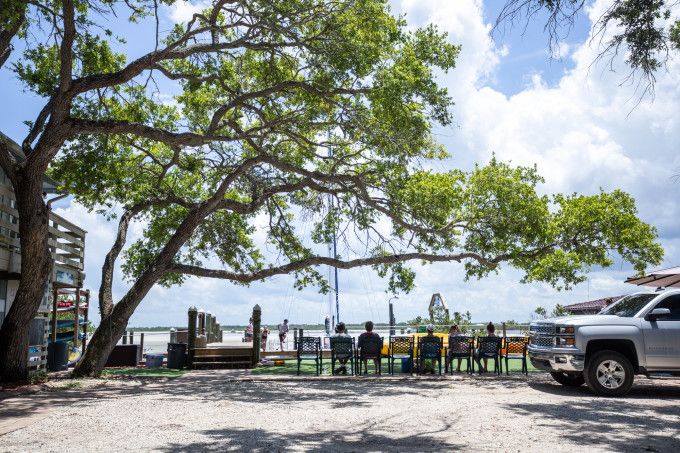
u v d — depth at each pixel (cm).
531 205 2058
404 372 1830
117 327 1792
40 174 1485
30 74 1752
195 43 1664
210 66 1738
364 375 1719
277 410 1004
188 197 2330
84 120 1501
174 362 2173
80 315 2409
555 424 830
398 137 1752
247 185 2197
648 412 952
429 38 1816
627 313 1289
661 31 782
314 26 1736
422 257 2077
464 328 2620
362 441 712
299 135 1925
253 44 1655
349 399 1171
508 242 2086
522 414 928
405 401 1127
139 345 2436
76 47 1727
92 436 750
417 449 660
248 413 967
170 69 1892
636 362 1223
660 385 1437
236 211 1903
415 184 1994
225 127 2142
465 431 777
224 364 2230
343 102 1777
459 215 2130
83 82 1479
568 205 2191
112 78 1495
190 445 688
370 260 2066
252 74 2073
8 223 1585
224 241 2384
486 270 2153
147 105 2020
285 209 2347
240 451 652
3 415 941
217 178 2305
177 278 2386
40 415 940
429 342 1722
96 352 1742
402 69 1708
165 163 2273
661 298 1261
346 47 1647
